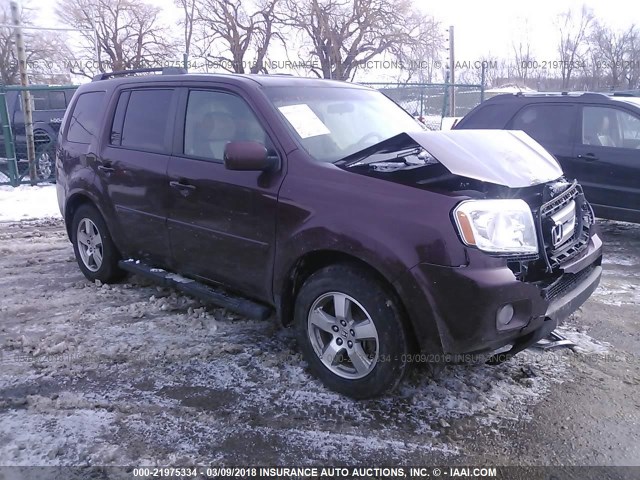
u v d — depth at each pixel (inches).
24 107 455.5
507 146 145.1
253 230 145.2
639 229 317.7
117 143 191.8
